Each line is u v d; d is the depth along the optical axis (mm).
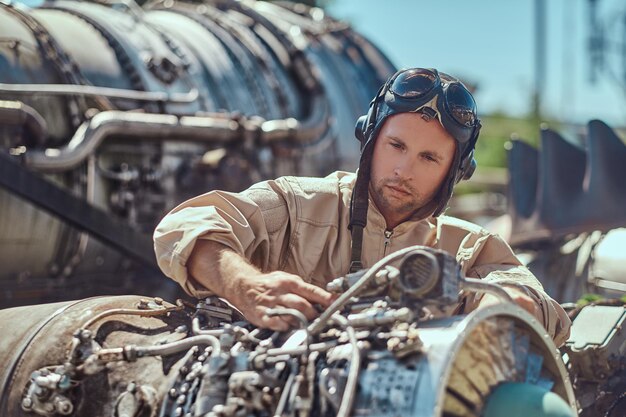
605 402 2770
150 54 7332
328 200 2525
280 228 2471
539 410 1845
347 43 9656
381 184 2422
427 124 2357
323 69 8938
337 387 1825
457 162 2402
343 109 8797
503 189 14492
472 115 2379
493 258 2557
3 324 2352
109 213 6410
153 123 6680
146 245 6465
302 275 2477
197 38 8062
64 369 2104
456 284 1901
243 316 2254
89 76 6781
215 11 8805
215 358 1926
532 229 5797
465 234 2582
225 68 7938
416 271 1896
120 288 6719
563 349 2818
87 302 2350
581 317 2922
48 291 6359
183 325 2258
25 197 5926
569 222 5547
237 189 7016
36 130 6117
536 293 2367
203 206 2352
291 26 9047
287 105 8250
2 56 6348
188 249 2205
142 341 2182
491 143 19109
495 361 1938
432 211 2479
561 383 2057
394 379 1800
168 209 6832
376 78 9445
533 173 6262
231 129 7148
